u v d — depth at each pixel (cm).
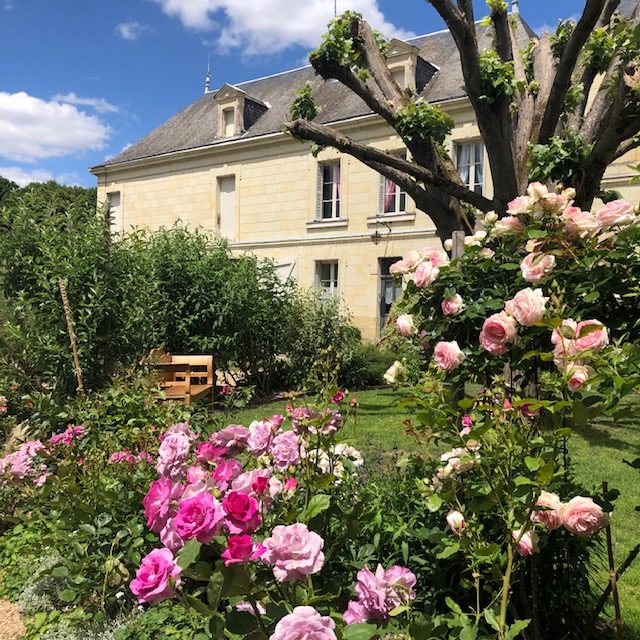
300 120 826
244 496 165
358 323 2031
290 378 1288
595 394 174
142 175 2656
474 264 265
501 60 811
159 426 411
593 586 292
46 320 645
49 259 685
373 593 176
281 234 2238
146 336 709
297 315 1328
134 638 270
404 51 1991
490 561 191
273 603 177
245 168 2339
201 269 1172
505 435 182
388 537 260
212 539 168
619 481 555
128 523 291
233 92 2419
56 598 323
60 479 334
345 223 2073
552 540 243
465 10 702
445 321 259
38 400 439
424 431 236
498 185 758
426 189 838
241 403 595
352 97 2178
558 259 228
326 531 227
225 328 1169
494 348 204
